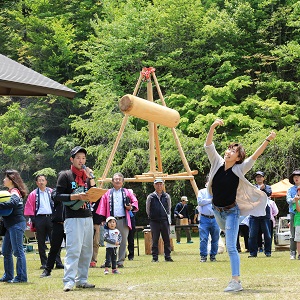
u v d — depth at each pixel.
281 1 44.88
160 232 15.20
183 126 38.16
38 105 44.34
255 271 11.19
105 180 18.33
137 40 42.72
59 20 48.44
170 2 43.84
